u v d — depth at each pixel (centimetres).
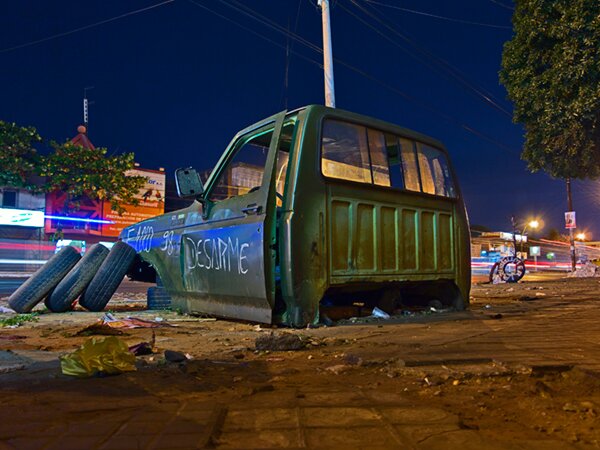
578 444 192
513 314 677
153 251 802
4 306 904
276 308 582
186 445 190
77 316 725
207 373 321
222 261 623
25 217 3105
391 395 262
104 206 3478
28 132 2825
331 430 206
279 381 301
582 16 1030
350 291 688
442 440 194
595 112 1088
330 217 588
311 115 591
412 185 704
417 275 682
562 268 5806
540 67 1182
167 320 661
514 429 212
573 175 1302
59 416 229
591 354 362
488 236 5909
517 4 1209
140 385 288
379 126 671
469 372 309
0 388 280
